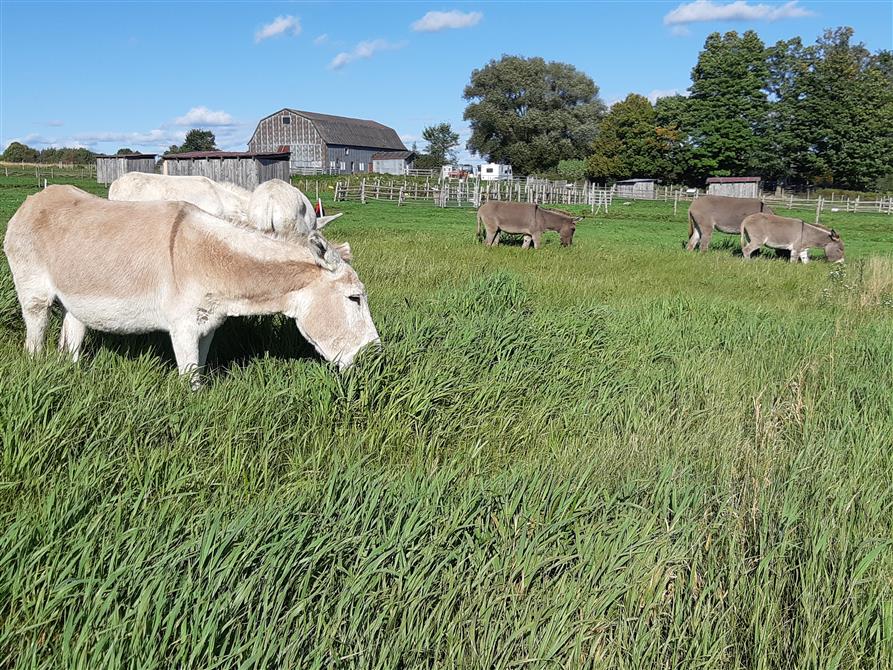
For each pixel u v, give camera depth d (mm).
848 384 6457
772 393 6094
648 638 2883
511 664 2697
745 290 12578
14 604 2680
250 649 2549
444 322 6711
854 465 4762
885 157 76688
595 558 3232
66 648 2453
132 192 8789
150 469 3691
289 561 2883
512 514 3562
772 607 3057
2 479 3549
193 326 5102
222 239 5051
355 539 3102
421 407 4898
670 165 82312
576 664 2752
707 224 20422
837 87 77000
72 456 3812
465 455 4613
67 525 3107
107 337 6039
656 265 15500
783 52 81938
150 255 5004
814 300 11609
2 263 7840
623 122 83500
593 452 4668
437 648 2709
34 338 5602
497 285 8852
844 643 2898
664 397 5910
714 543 3512
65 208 5340
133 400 4359
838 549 3508
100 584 2723
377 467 4293
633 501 3893
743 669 2867
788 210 51938
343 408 4840
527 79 91000
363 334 5305
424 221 29312
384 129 105812
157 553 2912
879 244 27953
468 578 3031
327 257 5184
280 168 43656
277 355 6164
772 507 3877
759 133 80562
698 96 81938
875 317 10227
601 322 7863
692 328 8352
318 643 2637
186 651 2498
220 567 2803
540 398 5645
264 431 4367
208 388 5098
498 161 95438
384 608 2791
